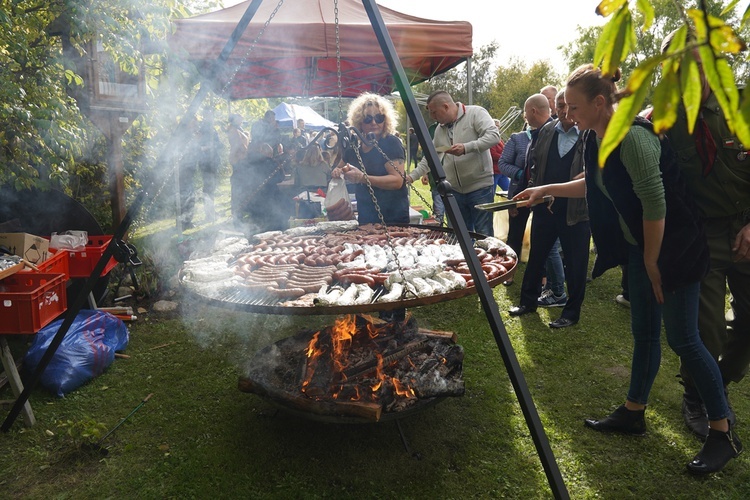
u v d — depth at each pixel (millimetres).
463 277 2656
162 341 4246
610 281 5543
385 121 4254
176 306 4949
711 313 2627
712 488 2445
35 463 2711
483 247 3348
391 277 2629
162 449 2812
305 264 3154
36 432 2963
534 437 2145
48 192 4645
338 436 2934
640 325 2684
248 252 3467
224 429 3008
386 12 6617
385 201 4449
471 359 3875
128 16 4828
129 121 5531
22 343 4090
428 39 6195
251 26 5688
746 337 2699
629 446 2783
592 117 2289
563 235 4270
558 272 4840
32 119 3744
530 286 4629
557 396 3326
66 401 3289
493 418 3098
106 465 2688
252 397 3363
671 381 3443
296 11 6230
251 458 2738
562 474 2580
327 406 2631
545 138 4219
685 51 559
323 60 7891
